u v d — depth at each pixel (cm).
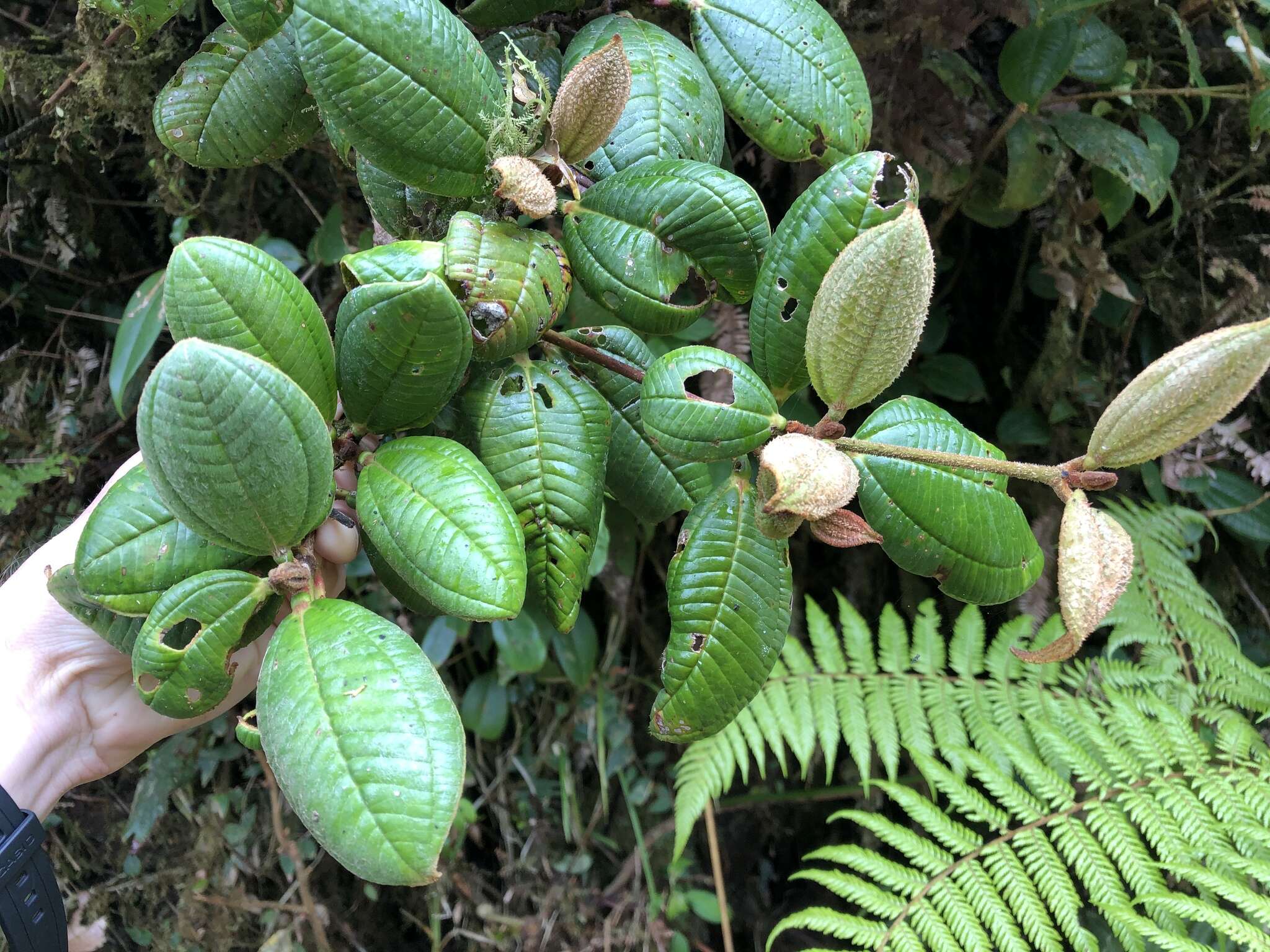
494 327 32
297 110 38
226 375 25
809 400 72
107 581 30
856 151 40
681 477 40
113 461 76
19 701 48
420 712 26
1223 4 64
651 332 36
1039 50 58
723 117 41
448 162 32
